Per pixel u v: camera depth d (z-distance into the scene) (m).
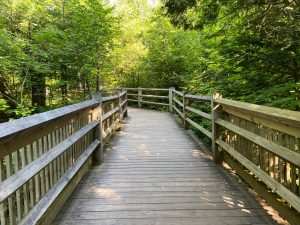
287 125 2.18
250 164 3.07
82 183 3.50
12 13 7.28
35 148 2.18
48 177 2.50
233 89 4.57
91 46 8.88
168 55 13.39
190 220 2.52
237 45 4.53
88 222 2.49
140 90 14.04
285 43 3.98
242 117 3.25
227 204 2.85
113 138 6.43
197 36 11.18
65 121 2.91
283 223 2.45
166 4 5.15
